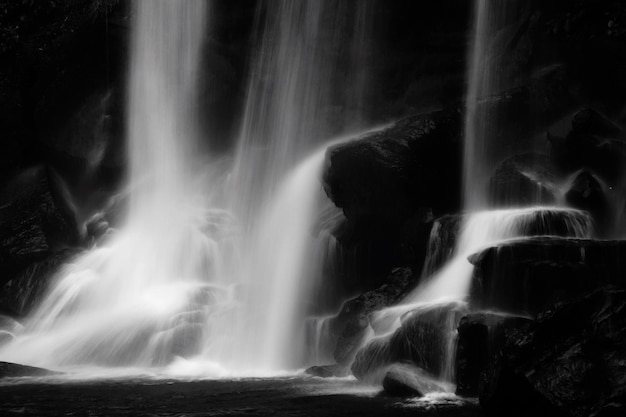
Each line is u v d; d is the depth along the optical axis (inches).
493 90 783.1
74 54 907.4
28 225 776.9
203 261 746.2
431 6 863.1
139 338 596.4
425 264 542.0
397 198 586.2
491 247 433.7
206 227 765.9
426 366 418.3
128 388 444.5
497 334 379.9
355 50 898.7
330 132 870.4
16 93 894.4
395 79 872.9
